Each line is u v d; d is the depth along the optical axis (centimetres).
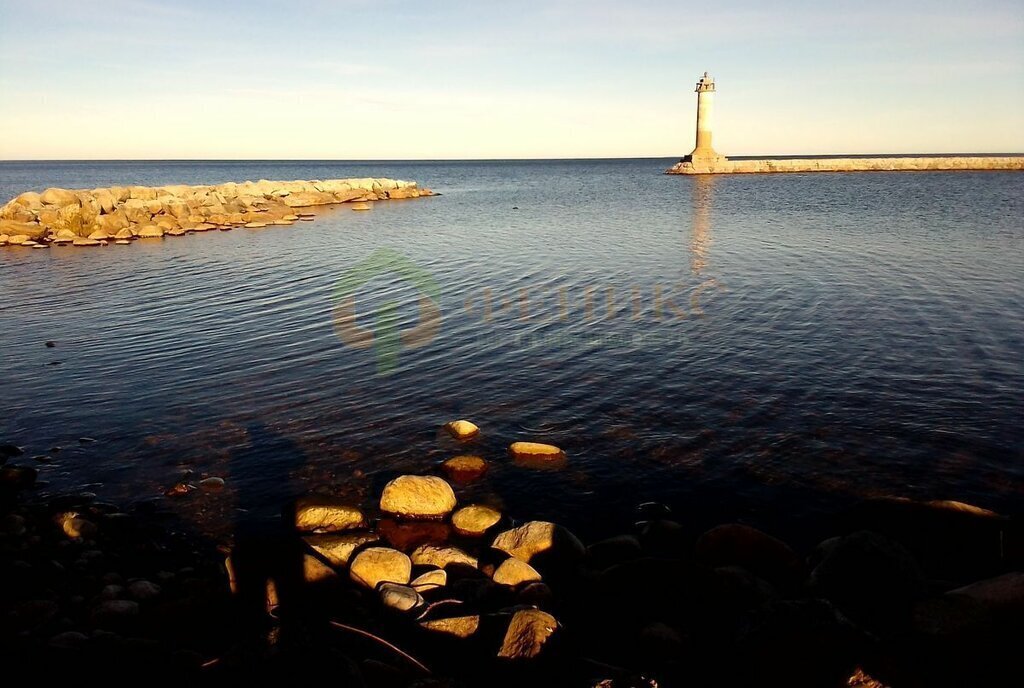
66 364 1383
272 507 841
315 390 1230
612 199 5931
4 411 1145
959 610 545
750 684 482
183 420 1103
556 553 712
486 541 768
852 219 3688
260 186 5838
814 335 1493
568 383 1248
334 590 658
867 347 1403
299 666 472
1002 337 1443
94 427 1080
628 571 639
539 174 13862
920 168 10319
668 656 552
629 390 1205
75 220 3528
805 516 803
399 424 1082
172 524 800
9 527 772
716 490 865
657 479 896
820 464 922
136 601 633
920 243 2725
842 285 1966
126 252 2969
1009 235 2900
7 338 1574
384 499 825
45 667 502
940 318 1596
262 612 625
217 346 1493
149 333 1602
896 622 559
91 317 1764
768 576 678
